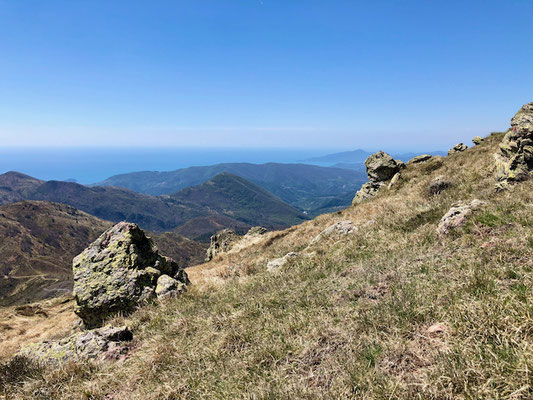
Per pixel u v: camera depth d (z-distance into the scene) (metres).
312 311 5.93
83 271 10.93
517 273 4.60
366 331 4.63
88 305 10.23
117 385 5.57
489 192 10.94
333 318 5.39
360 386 3.55
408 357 3.77
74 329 12.34
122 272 10.84
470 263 5.49
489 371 3.05
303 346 4.85
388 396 3.24
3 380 6.32
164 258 13.23
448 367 3.26
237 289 9.45
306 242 18.50
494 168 14.25
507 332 3.46
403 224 10.62
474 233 6.98
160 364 5.81
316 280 7.84
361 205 25.55
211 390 4.55
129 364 6.24
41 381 6.10
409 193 19.91
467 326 3.81
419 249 7.48
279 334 5.54
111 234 11.93
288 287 7.98
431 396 3.07
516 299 3.94
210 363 5.32
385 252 8.30
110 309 10.28
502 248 5.57
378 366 3.75
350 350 4.29
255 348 5.22
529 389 2.79
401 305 4.88
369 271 7.04
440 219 9.52
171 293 10.63
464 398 2.93
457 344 3.58
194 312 8.17
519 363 2.97
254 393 3.98
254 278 10.48
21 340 23.84
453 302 4.43
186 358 5.75
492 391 2.88
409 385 3.24
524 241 5.55
